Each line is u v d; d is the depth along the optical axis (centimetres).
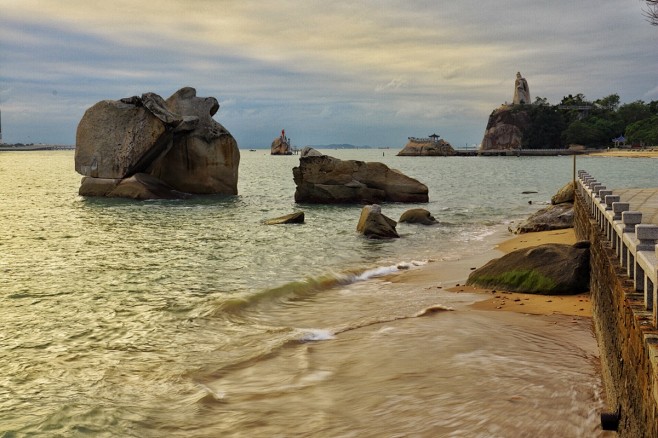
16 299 1728
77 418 952
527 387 1017
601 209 1388
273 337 1366
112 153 5028
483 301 1650
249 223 3619
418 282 1973
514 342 1266
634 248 813
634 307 718
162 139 4931
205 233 3177
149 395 1044
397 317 1501
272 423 923
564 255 1769
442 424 888
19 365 1195
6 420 944
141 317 1545
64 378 1128
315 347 1285
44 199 5075
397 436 858
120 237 3020
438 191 6394
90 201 4856
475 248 2717
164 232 3212
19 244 2786
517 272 1795
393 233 3080
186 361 1216
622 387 776
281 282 1942
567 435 841
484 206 4775
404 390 1021
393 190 4956
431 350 1223
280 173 11069
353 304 1692
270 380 1102
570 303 1595
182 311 1600
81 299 1730
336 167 4841
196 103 5294
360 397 1002
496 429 865
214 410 978
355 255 2539
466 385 1032
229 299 1684
